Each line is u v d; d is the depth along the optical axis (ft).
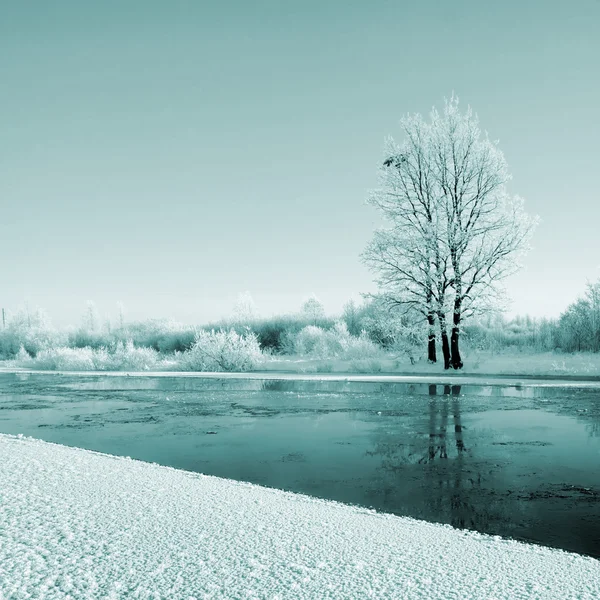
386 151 98.48
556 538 19.43
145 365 125.29
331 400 60.90
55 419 50.55
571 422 44.52
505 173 91.40
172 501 18.65
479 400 58.29
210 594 11.14
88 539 14.42
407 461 32.01
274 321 179.11
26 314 269.64
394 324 97.40
